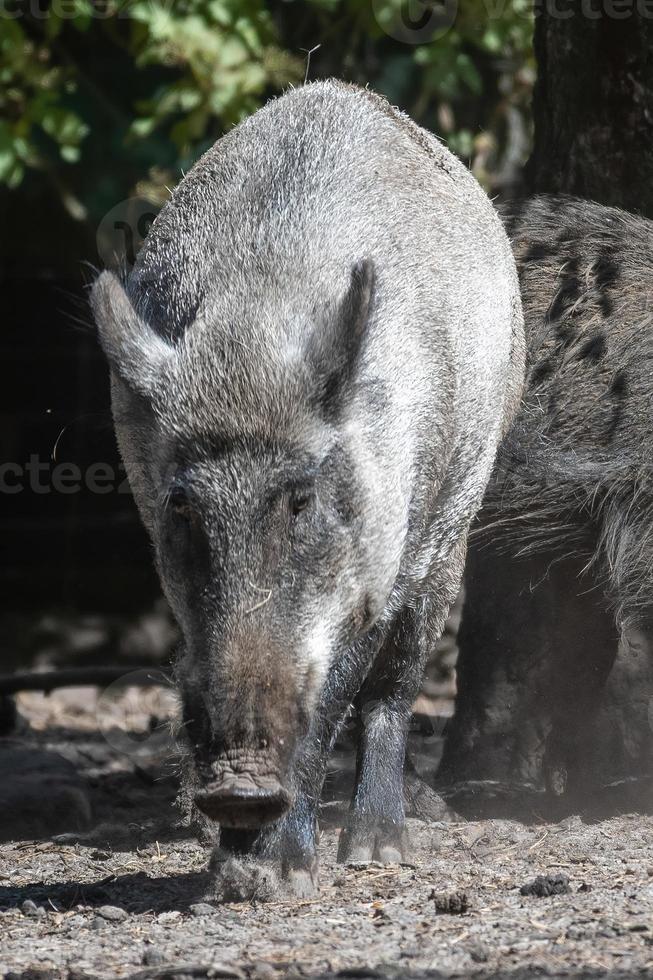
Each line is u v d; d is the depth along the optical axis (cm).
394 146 920
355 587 755
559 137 1254
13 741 1432
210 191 859
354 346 735
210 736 691
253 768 675
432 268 871
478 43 1961
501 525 1099
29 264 2355
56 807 1121
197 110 1855
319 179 848
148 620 2269
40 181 2327
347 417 752
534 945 672
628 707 1198
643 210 1212
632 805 1127
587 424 1065
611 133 1219
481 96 2166
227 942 704
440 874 855
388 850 904
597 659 1134
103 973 657
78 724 1634
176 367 743
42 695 1828
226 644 701
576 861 890
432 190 927
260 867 805
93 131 2253
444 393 865
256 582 713
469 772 1202
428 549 929
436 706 1697
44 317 2336
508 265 1038
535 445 1070
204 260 812
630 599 1080
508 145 2103
